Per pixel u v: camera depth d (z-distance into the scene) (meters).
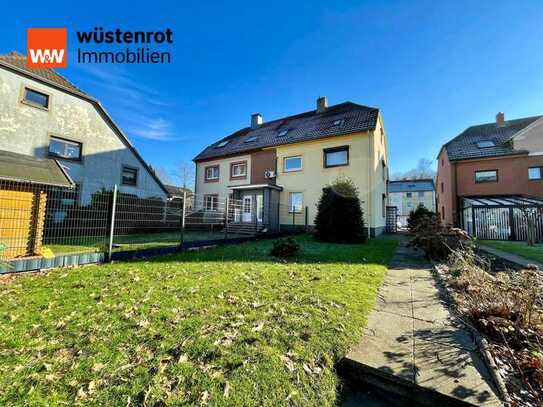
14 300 3.16
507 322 2.42
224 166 18.80
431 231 6.62
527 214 10.57
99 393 1.63
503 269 5.18
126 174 14.83
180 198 11.36
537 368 1.86
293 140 15.38
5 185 5.32
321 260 6.05
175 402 1.57
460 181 15.00
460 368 1.98
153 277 4.26
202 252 6.99
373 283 4.12
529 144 13.73
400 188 41.34
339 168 13.91
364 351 2.20
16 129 10.73
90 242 7.19
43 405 1.53
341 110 16.42
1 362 1.92
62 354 2.03
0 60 10.38
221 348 2.12
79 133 12.78
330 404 1.79
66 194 7.68
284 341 2.27
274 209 14.95
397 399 1.88
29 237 5.53
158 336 2.31
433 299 3.49
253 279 4.21
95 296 3.31
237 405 1.59
